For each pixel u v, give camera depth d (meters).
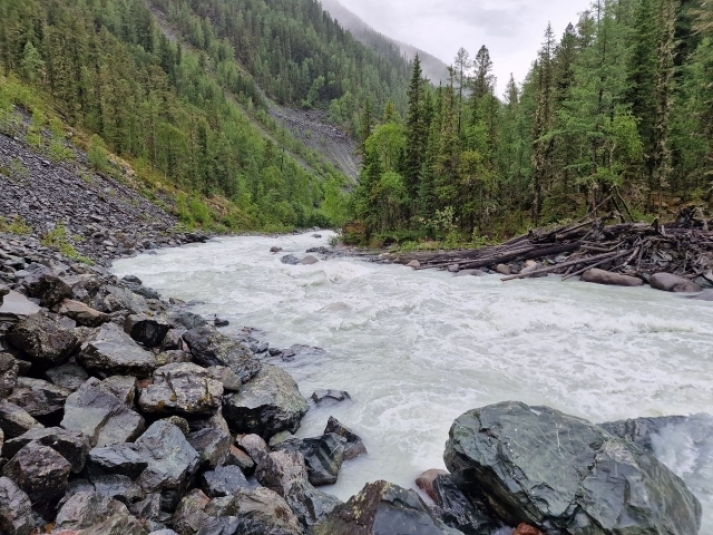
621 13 41.91
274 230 69.19
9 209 23.33
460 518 5.20
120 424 5.76
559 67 37.09
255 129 142.75
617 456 4.91
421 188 42.50
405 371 9.88
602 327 12.05
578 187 34.69
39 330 6.59
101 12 136.50
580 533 4.39
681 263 18.39
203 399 6.82
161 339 9.04
